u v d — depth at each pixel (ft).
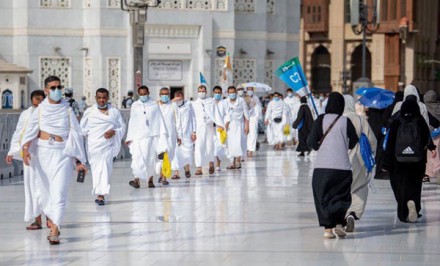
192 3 146.82
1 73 136.36
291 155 121.08
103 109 68.90
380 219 61.41
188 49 146.82
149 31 144.87
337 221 53.62
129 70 144.56
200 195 73.97
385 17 252.21
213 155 92.79
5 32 144.87
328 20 262.06
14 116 89.92
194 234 55.36
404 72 258.98
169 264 46.73
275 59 156.46
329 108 53.57
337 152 52.80
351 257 48.37
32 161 54.24
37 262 47.55
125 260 47.85
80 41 145.89
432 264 46.65
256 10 153.07
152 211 64.90
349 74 260.62
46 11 144.36
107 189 68.28
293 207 66.74
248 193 75.41
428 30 281.95
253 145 119.24
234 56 152.15
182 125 87.71
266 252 49.75
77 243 52.70
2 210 65.57
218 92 96.94
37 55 144.36
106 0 144.05
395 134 59.62
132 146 78.38
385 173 81.92
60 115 53.72
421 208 66.74
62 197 53.16
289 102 147.33
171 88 146.82
